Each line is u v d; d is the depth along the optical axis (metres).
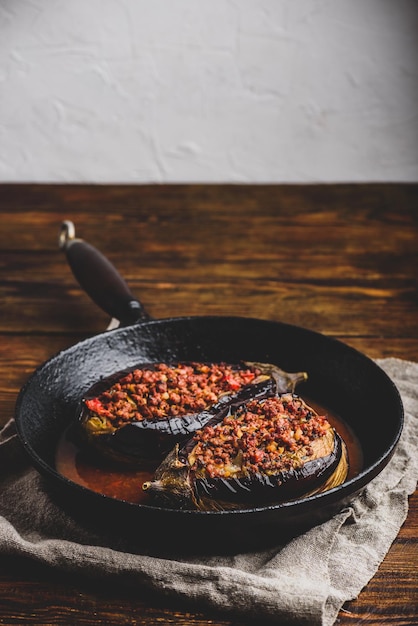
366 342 1.58
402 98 2.39
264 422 1.05
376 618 0.96
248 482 0.97
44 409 1.21
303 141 2.46
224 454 0.99
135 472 1.11
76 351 1.28
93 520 0.98
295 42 2.33
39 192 2.29
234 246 1.97
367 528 1.09
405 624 0.95
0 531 1.04
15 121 2.43
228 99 2.40
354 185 2.32
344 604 0.98
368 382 1.22
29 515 1.10
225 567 1.00
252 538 0.97
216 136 2.45
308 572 0.99
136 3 2.29
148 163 2.49
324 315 1.68
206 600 0.96
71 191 2.30
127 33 2.32
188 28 2.31
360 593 0.99
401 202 2.21
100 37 2.33
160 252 1.95
